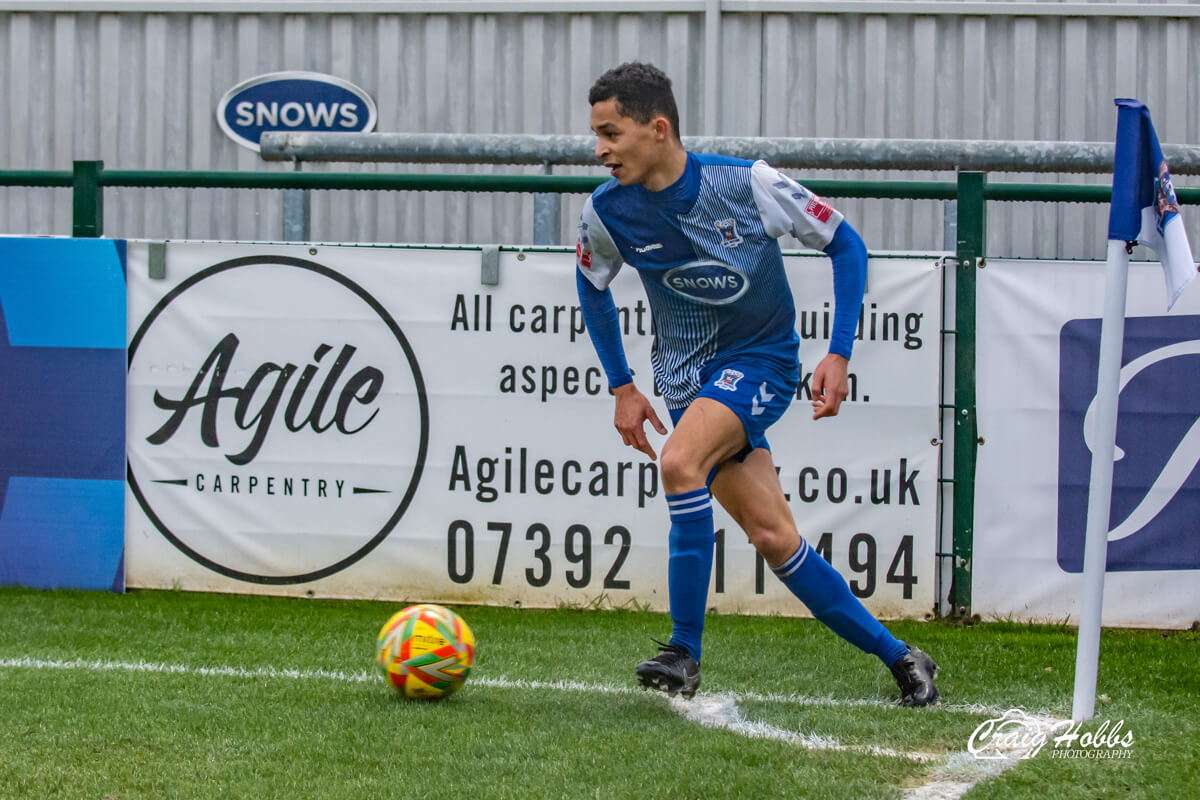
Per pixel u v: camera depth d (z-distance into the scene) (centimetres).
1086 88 2859
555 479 1914
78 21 3056
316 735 1161
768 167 1265
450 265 1927
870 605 1878
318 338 1956
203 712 1247
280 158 2273
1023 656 1606
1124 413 1833
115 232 3045
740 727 1229
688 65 2930
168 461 1995
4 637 1669
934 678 1448
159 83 3050
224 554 1986
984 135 2872
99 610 1862
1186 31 2836
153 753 1105
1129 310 1828
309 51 3023
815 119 2912
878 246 2888
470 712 1256
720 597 1888
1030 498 1852
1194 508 1827
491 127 2978
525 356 1916
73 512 2014
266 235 3028
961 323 1855
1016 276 1847
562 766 1066
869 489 1870
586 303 1377
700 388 1306
